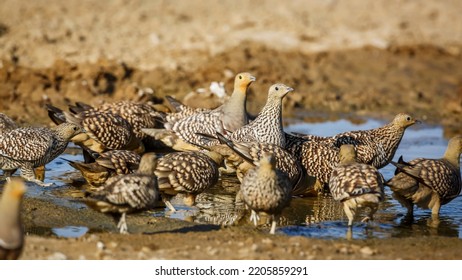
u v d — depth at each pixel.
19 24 26.23
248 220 12.31
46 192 13.24
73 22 27.55
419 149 18.33
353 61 27.16
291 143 14.73
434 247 10.97
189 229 11.51
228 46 26.33
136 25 28.38
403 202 12.84
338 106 22.72
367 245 10.95
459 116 22.23
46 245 10.15
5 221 8.48
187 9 31.55
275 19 30.80
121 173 13.23
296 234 11.56
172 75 23.08
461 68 27.69
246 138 14.63
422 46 29.47
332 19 32.09
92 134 15.05
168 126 16.11
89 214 12.05
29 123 18.69
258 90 23.23
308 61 26.52
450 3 36.66
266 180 10.95
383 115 22.05
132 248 10.20
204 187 12.66
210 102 20.41
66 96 20.94
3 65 21.73
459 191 13.05
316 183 13.98
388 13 34.06
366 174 11.62
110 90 21.61
